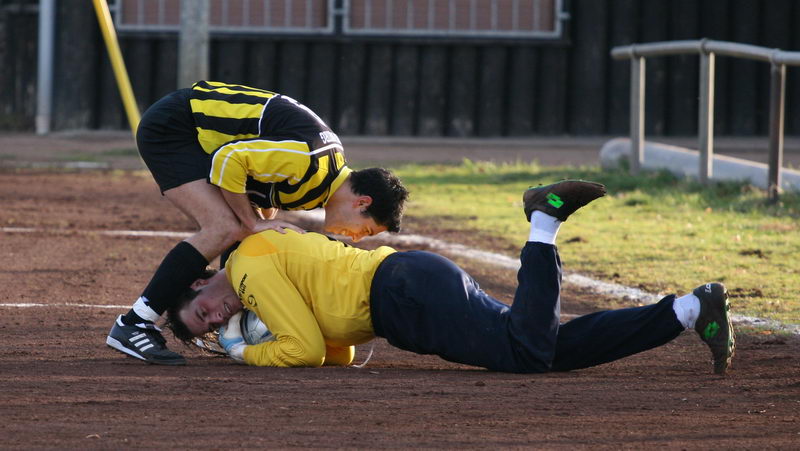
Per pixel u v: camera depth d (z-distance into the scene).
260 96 16.69
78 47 73.00
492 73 70.94
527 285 15.20
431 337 15.58
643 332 15.34
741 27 69.50
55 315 20.84
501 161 58.50
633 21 69.94
